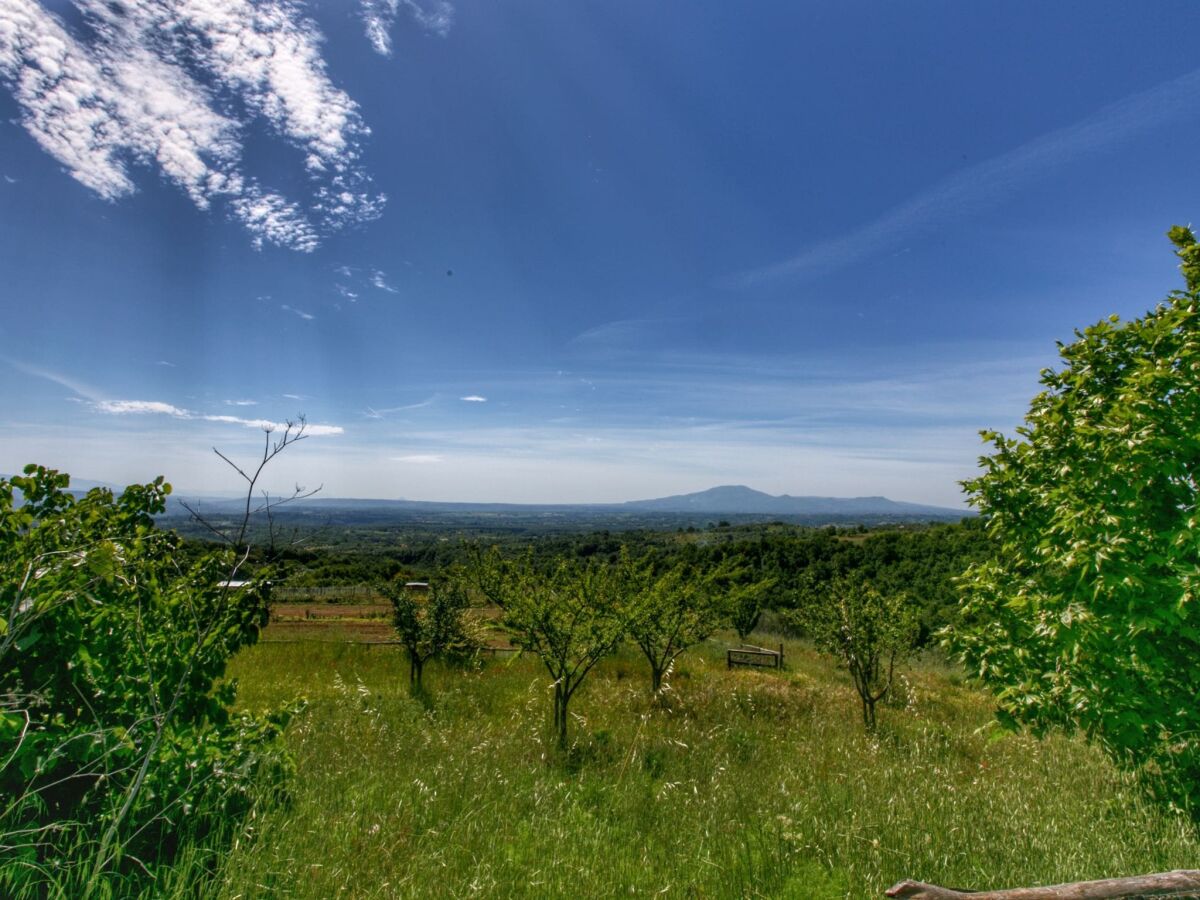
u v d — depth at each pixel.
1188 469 4.70
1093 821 4.59
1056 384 5.88
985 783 5.73
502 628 8.34
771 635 26.03
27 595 3.35
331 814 4.23
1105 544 4.52
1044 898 2.70
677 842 4.41
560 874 3.73
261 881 3.11
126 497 4.44
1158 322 5.03
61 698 3.62
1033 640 5.49
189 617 4.20
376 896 3.20
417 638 12.19
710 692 11.24
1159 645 4.61
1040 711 5.24
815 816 4.78
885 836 4.32
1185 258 5.19
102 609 3.79
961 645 5.89
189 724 4.24
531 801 5.07
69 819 3.20
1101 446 4.79
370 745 6.64
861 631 9.27
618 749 7.15
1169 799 4.64
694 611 11.29
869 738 8.09
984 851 4.10
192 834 3.30
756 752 7.13
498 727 8.23
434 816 4.49
